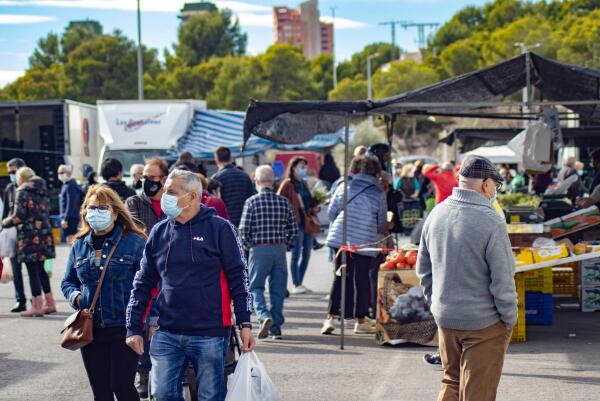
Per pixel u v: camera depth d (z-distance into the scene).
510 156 35.69
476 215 5.71
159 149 26.95
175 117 27.28
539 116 12.28
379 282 10.46
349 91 104.75
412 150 97.19
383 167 12.30
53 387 8.71
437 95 11.41
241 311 5.78
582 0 115.25
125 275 6.28
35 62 121.31
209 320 5.69
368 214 10.84
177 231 5.80
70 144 26.33
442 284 5.78
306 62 122.31
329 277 17.64
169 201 5.72
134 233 6.45
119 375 6.21
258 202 10.76
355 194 10.90
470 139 24.47
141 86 53.03
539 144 11.41
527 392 8.02
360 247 10.83
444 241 5.78
